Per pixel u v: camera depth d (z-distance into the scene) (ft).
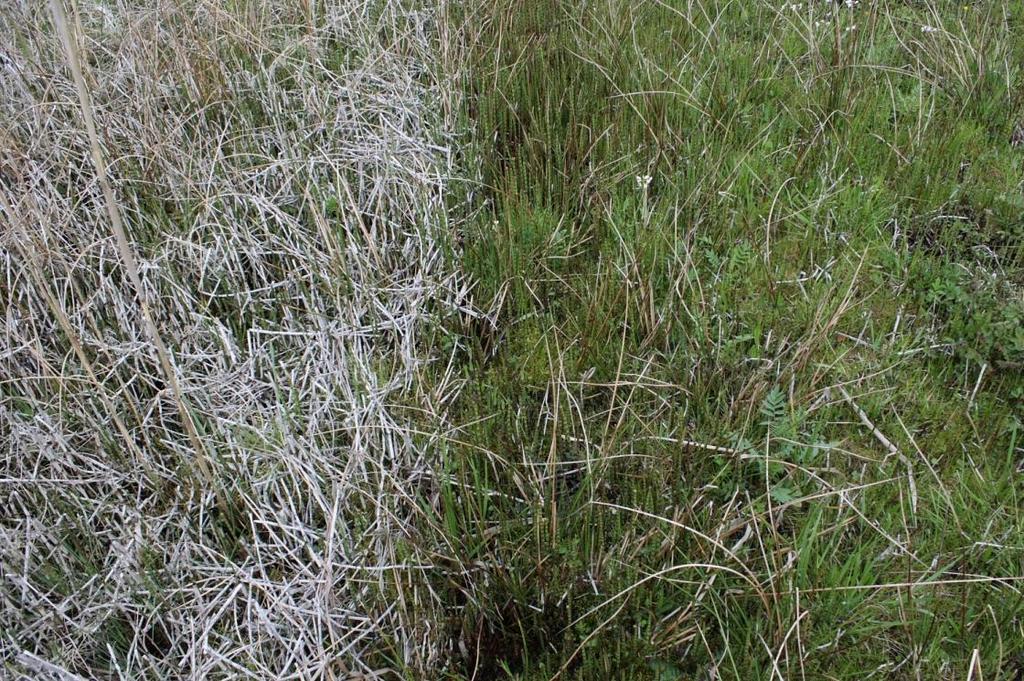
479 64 14.03
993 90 13.73
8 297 10.03
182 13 13.51
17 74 12.50
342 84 13.85
